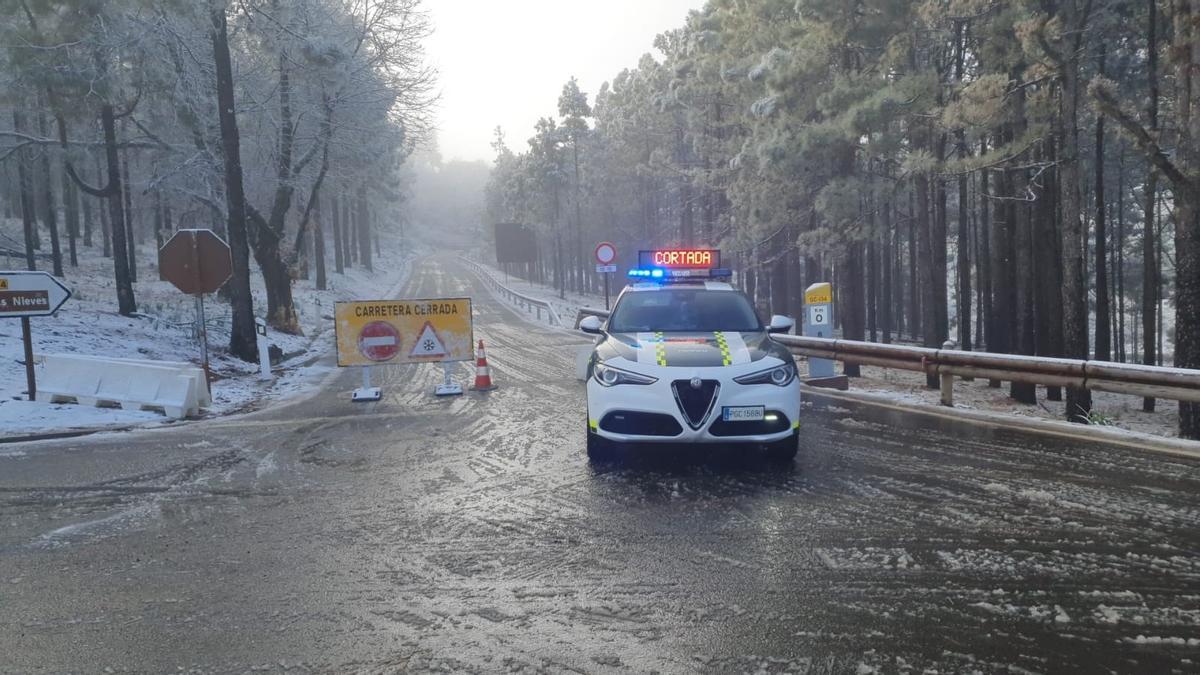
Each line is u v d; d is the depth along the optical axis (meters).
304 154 24.28
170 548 5.27
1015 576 4.46
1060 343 19.70
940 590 4.29
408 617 4.10
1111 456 7.25
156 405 10.74
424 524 5.68
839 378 12.71
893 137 18.73
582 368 13.66
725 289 8.66
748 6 24.75
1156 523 5.32
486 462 7.60
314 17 21.33
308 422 10.16
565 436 8.80
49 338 15.80
